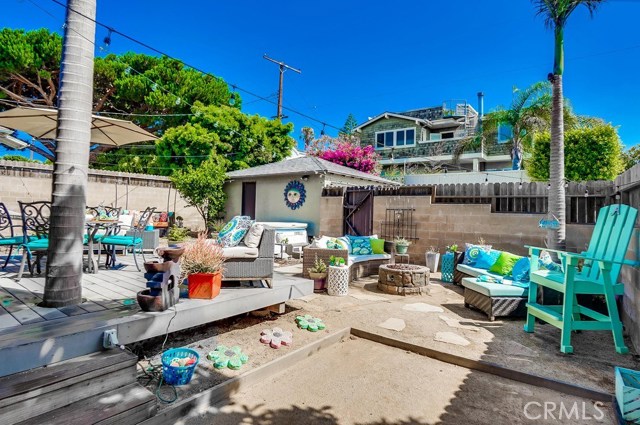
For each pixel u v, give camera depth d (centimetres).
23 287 364
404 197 877
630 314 397
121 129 552
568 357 350
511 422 253
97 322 267
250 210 1341
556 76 587
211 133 1548
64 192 302
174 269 332
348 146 1792
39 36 1410
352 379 316
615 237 379
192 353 310
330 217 1033
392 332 415
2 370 211
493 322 457
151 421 239
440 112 2469
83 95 308
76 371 233
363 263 733
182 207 1392
